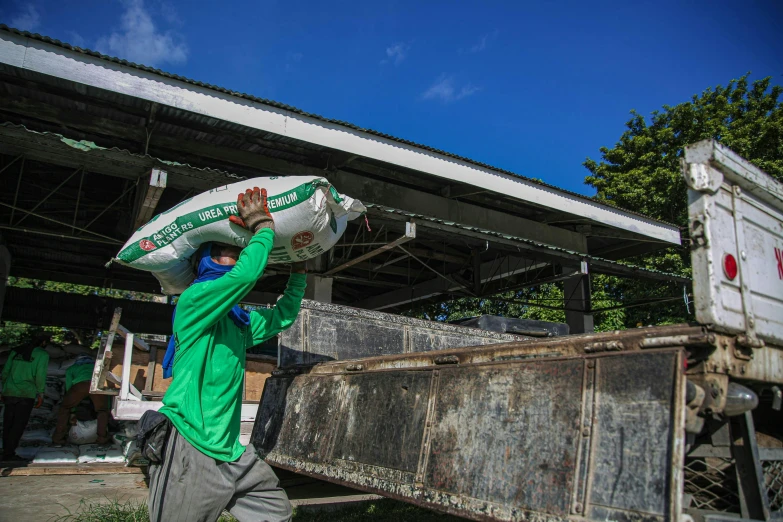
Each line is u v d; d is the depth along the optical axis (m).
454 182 11.03
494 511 2.02
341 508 4.48
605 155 20.38
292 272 3.11
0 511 4.32
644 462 1.66
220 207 2.67
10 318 11.09
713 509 2.05
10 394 6.82
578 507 1.77
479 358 2.37
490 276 14.80
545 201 11.20
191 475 2.14
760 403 2.49
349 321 4.47
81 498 4.85
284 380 3.72
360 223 10.57
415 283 16.19
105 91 7.19
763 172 2.16
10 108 7.71
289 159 10.16
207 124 8.56
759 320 1.99
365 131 9.12
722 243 1.87
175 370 2.29
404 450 2.52
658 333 1.80
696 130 18.31
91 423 7.57
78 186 9.55
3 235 10.90
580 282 13.38
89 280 14.76
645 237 12.70
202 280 2.54
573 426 1.90
